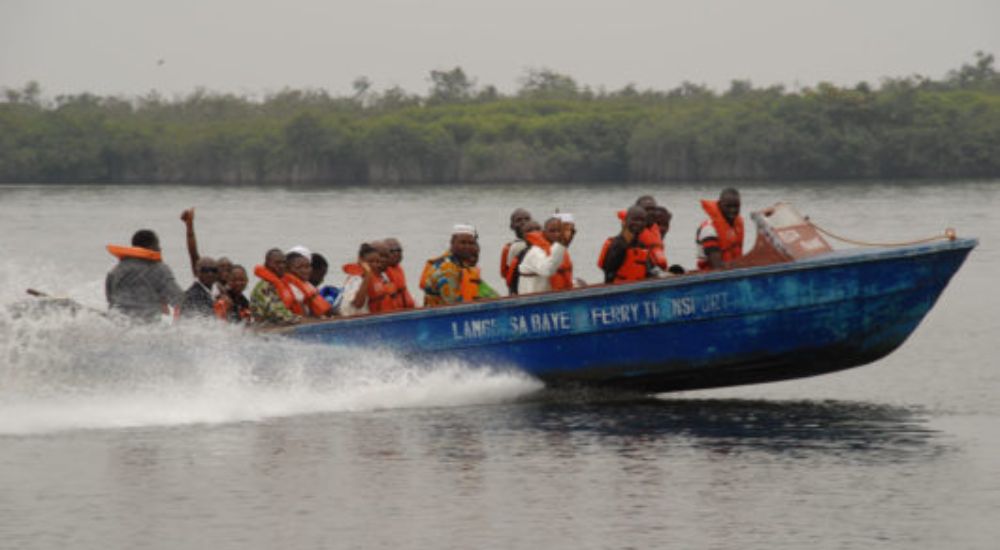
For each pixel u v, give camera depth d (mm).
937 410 47500
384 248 49219
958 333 67000
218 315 48344
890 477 37156
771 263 46812
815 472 37812
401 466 38719
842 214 166250
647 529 32750
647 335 47406
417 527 33031
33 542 32094
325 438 42344
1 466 38719
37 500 35375
